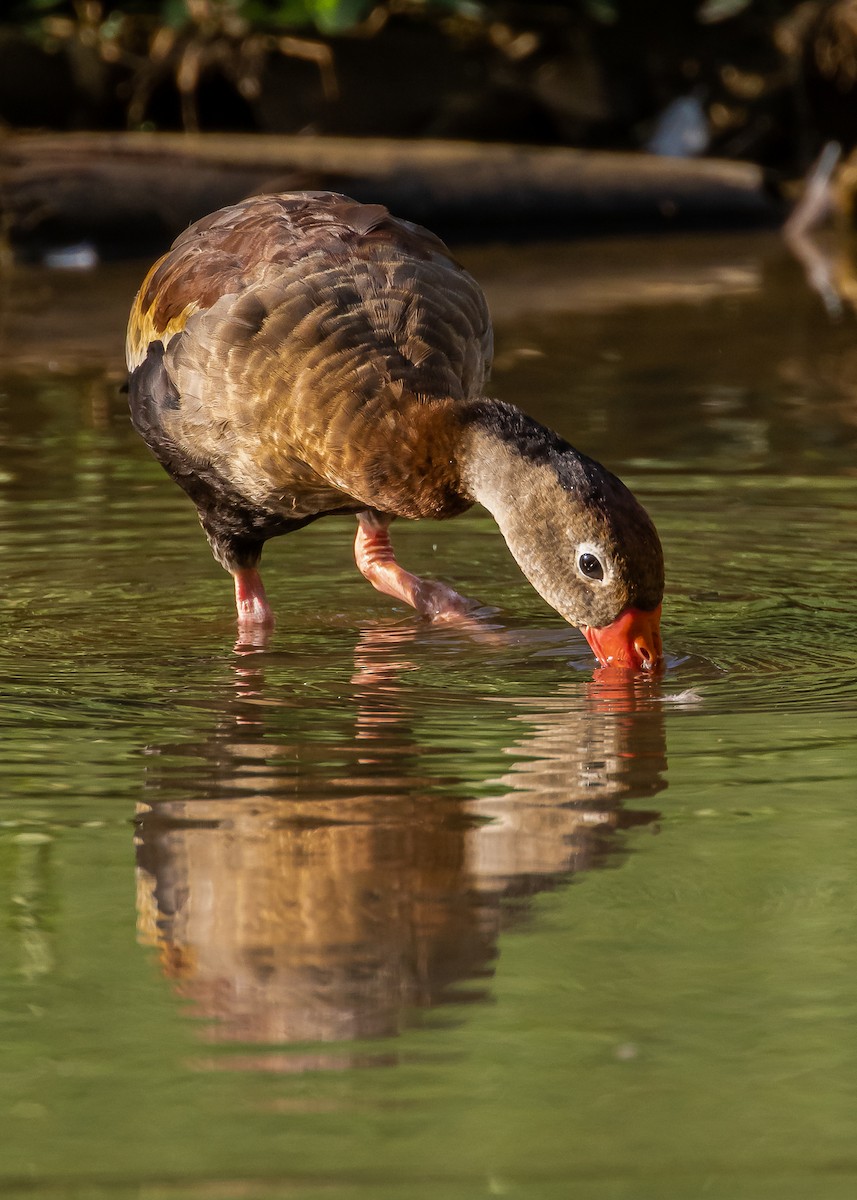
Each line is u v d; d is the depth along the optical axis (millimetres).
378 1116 5340
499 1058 5680
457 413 10000
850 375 17375
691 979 6180
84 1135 5242
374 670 10102
